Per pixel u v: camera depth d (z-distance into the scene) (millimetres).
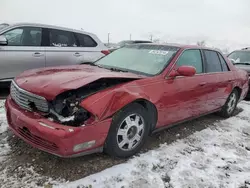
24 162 2799
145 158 3123
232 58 8680
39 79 2865
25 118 2609
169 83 3434
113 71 3482
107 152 2896
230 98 5168
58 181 2531
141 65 3693
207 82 4160
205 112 4500
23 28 5656
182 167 3020
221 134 4230
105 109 2629
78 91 2678
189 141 3789
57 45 6125
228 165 3174
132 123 2994
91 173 2709
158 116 3361
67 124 2465
